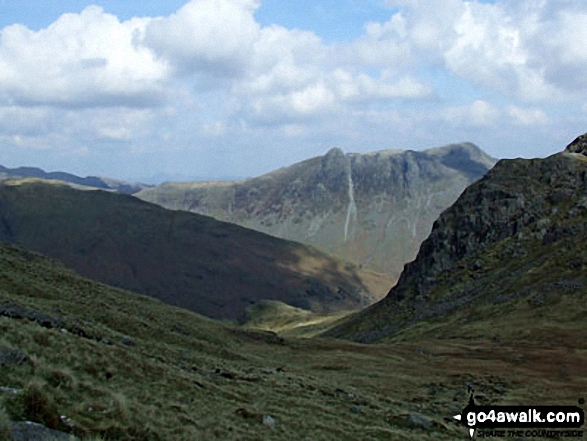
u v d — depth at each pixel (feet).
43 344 88.89
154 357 133.18
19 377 65.31
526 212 513.04
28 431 49.03
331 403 135.85
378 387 196.13
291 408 119.14
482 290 439.22
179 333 222.69
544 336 308.81
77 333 122.52
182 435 70.74
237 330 319.06
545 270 411.54
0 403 52.39
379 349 309.22
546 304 359.66
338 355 280.10
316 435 100.01
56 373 71.15
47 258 332.39
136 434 63.77
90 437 55.06
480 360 269.03
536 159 579.07
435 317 434.71
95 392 72.49
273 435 91.40
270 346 295.69
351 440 102.89
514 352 282.15
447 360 270.67
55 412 56.70
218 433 80.69
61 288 222.07
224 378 136.87
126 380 92.58
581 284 364.99
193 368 139.44
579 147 599.57
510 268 450.30
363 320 564.30
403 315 491.72
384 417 130.82
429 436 120.26
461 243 537.65
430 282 519.60
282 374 173.58
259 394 126.72
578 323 320.09
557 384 212.64
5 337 82.53
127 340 140.36
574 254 409.08
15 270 225.76
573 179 523.29
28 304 139.23
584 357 263.70
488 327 349.00
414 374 231.71
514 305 376.68
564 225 460.96
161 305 319.88
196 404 95.55
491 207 540.52
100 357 94.84
